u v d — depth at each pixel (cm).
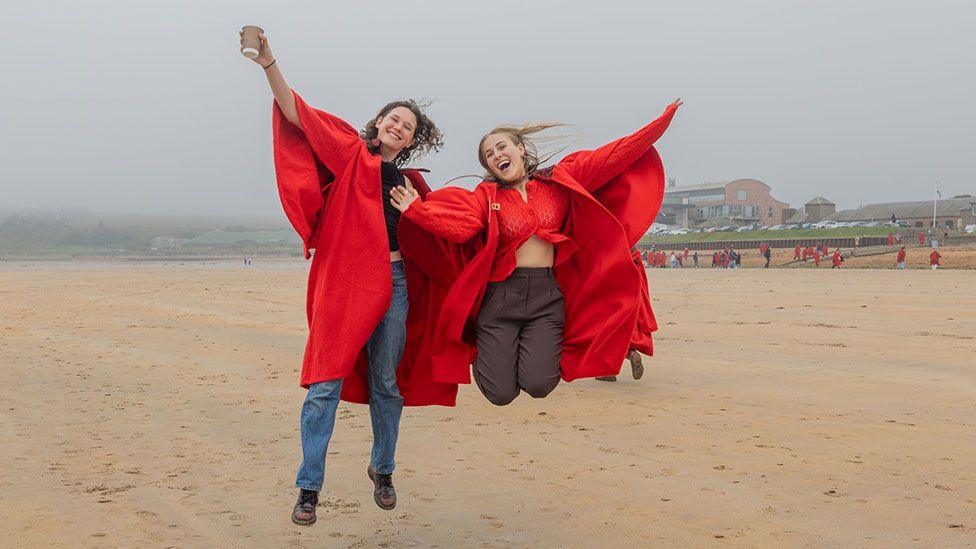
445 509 453
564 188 451
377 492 423
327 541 404
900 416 696
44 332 1461
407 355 452
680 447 590
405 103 433
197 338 1362
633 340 773
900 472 516
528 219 434
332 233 398
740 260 5856
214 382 912
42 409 756
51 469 543
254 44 365
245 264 7462
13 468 545
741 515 434
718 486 489
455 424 677
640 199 462
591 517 434
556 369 441
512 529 418
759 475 512
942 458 551
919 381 881
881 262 4922
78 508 457
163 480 515
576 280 460
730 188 12962
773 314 1755
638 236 460
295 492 489
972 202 8438
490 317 439
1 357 1126
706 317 1691
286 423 693
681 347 1206
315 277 407
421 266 445
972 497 462
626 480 505
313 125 391
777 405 751
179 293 2686
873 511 438
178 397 818
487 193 437
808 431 638
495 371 438
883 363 1024
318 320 395
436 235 425
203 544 399
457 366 448
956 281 3100
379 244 398
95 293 2684
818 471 520
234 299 2373
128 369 1012
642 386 862
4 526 425
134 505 462
